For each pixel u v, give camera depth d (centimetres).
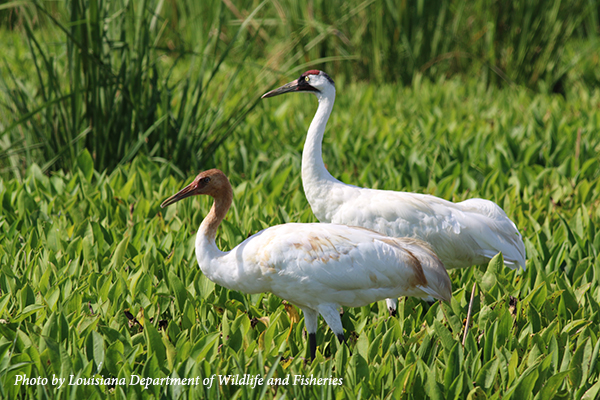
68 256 860
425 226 839
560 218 973
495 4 2362
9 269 788
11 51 2638
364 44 2431
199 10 2353
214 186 734
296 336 728
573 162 1308
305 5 2267
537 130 1631
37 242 917
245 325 702
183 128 1318
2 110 1416
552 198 1148
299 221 1000
